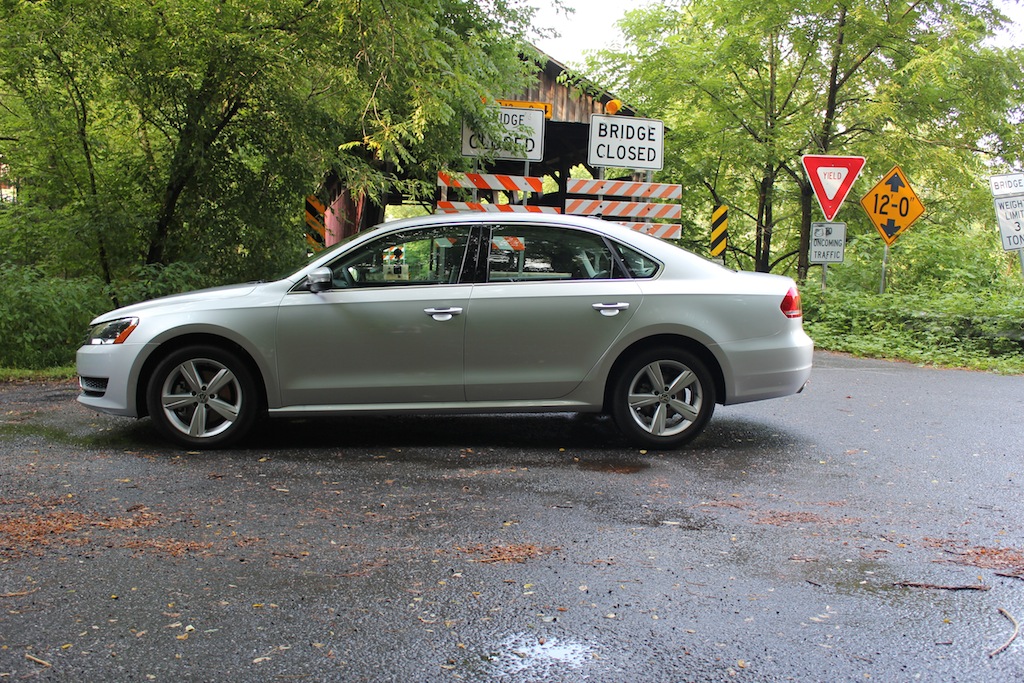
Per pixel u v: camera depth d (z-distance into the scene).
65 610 3.48
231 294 6.29
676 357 6.36
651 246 6.50
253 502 4.95
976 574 4.00
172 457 6.00
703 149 21.52
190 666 3.04
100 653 3.13
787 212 25.20
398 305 6.23
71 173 11.27
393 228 6.41
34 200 11.41
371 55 9.73
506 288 6.29
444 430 7.06
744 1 18.84
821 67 19.58
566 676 3.00
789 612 3.55
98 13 9.32
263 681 2.95
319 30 9.84
